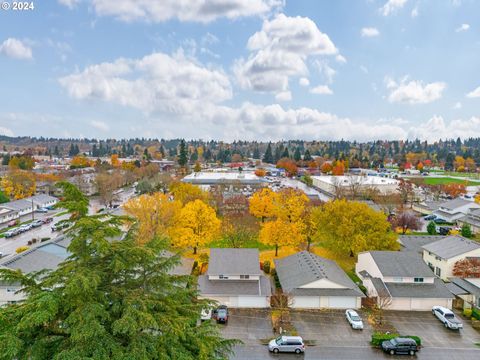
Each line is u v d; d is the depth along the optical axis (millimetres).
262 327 32750
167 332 12609
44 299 11750
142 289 14023
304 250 51500
